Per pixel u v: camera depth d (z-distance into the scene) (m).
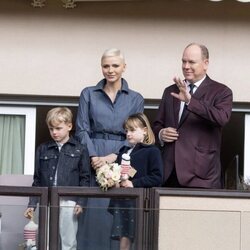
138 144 17.66
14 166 21.25
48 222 17.25
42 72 21.28
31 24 21.30
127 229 17.19
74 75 21.28
